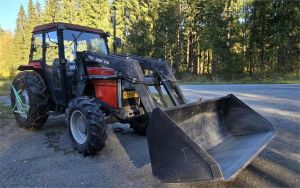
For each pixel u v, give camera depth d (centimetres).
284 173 397
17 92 654
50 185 379
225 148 411
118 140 556
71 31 593
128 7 3228
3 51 5519
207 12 2748
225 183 370
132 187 369
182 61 3334
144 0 3222
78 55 552
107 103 521
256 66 2659
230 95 478
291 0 2433
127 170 420
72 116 497
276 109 816
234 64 2627
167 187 366
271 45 2575
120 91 504
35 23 5025
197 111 428
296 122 659
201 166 300
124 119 512
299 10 2423
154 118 329
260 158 447
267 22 2567
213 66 2841
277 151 475
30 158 470
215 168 292
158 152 325
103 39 641
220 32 2661
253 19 2598
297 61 2516
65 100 582
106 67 516
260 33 2605
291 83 1752
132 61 482
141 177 396
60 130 636
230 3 2672
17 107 660
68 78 583
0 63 5309
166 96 504
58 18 4056
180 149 312
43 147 523
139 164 440
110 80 514
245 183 371
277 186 363
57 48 588
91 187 372
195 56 3488
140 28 3159
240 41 2638
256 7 2556
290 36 2505
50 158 469
